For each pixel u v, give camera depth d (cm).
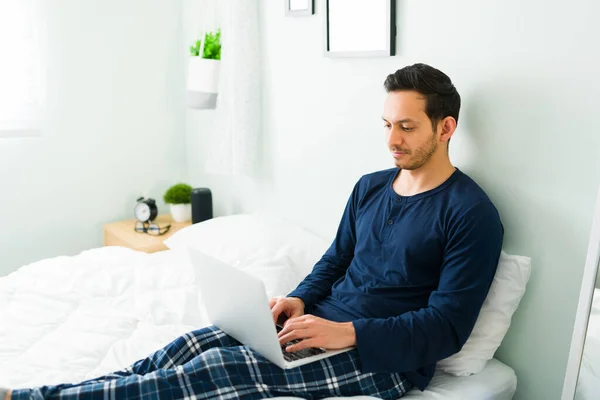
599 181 135
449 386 145
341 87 198
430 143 148
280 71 224
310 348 135
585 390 126
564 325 146
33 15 248
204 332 140
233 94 230
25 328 158
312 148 215
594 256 123
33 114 256
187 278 185
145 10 278
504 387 149
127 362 145
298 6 208
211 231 220
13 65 248
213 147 257
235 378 125
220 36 251
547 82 142
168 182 300
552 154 143
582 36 134
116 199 287
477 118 158
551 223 146
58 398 115
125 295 180
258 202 249
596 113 134
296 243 203
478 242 139
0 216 257
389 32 175
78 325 161
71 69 263
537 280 150
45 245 271
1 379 134
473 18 155
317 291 163
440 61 165
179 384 121
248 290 120
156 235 257
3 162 254
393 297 149
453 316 136
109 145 279
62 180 270
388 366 134
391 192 159
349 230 171
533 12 142
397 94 148
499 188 156
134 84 281
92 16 264
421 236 147
